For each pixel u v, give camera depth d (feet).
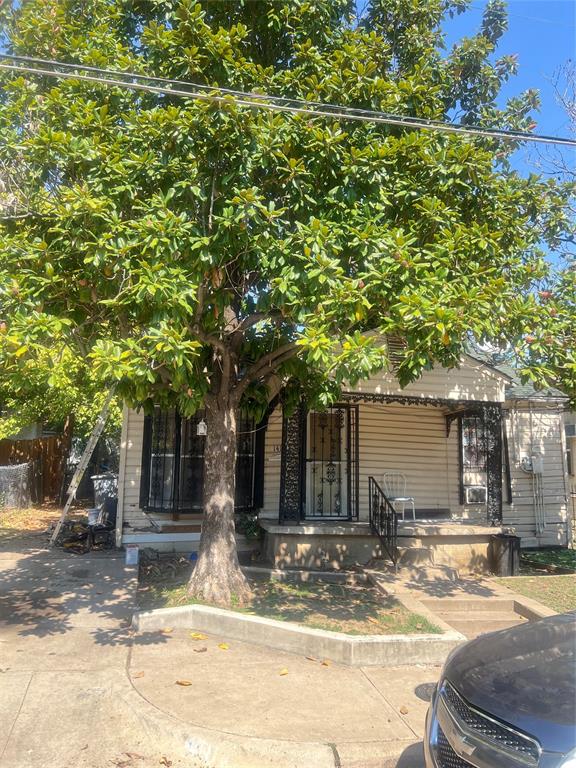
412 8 27.20
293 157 21.59
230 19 24.91
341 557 32.81
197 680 17.30
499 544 32.73
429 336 18.01
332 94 22.03
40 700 15.80
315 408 26.89
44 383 44.14
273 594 25.81
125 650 19.45
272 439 37.22
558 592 27.89
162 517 35.63
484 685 10.67
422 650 19.80
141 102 23.06
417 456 39.34
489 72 28.37
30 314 18.34
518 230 24.34
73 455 64.75
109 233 18.21
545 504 42.32
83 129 20.92
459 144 23.26
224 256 20.76
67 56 22.65
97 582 27.61
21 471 52.29
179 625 21.75
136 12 24.89
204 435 35.91
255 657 19.44
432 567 31.07
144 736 14.47
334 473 37.76
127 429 36.24
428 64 26.78
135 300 18.60
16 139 21.26
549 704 9.62
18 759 13.25
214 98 17.94
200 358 23.04
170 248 18.04
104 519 37.68
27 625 21.58
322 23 24.14
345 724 15.20
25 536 39.24
